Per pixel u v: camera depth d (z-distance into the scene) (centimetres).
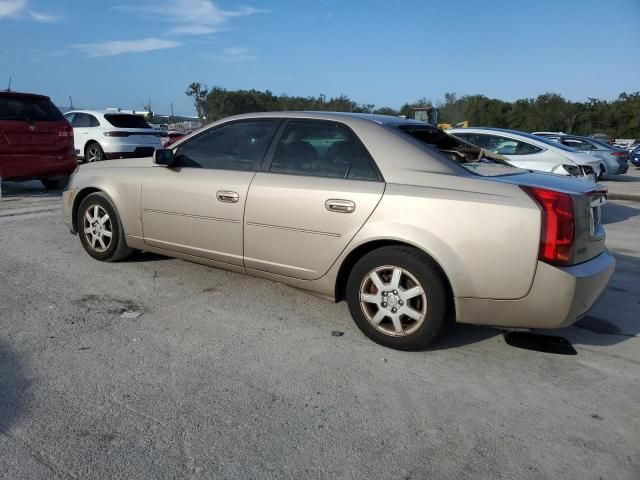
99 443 266
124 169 526
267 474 250
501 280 340
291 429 284
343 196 384
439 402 316
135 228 514
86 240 558
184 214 471
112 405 299
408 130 411
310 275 409
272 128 442
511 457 268
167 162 471
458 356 376
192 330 402
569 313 339
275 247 421
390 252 369
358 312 390
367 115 430
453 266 347
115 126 1378
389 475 252
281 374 341
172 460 256
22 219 769
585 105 6550
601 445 280
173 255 498
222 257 456
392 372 349
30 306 436
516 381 344
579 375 355
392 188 372
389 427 289
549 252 332
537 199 338
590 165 966
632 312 478
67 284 490
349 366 355
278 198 413
